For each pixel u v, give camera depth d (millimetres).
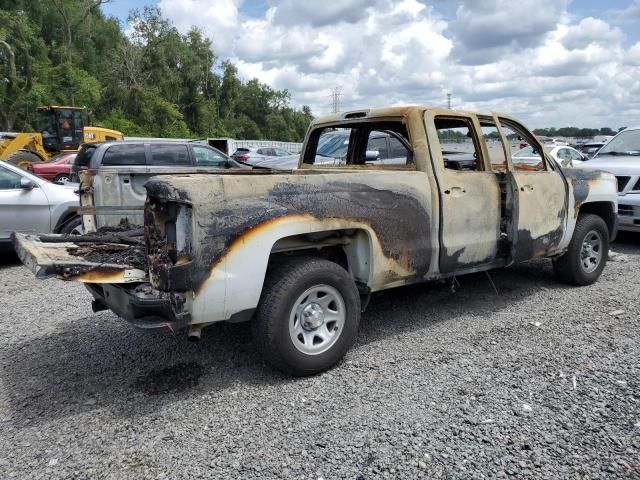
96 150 10398
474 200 4922
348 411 3479
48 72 45625
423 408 3488
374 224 4199
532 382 3814
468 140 5211
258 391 3785
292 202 3760
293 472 2869
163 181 3328
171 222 3473
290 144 43250
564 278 6242
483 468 2863
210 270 3441
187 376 4055
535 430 3201
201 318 3520
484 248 5062
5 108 39375
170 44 61406
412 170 4695
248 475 2852
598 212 6707
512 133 5660
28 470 2930
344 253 4426
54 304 5980
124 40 57625
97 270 3430
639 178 8234
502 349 4422
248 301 3629
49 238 4395
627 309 5383
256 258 3600
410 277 4586
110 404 3646
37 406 3639
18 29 43969
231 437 3209
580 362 4125
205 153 11406
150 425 3367
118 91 52312
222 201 3471
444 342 4602
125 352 4527
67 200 8281
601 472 2805
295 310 3836
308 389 3799
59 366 4273
